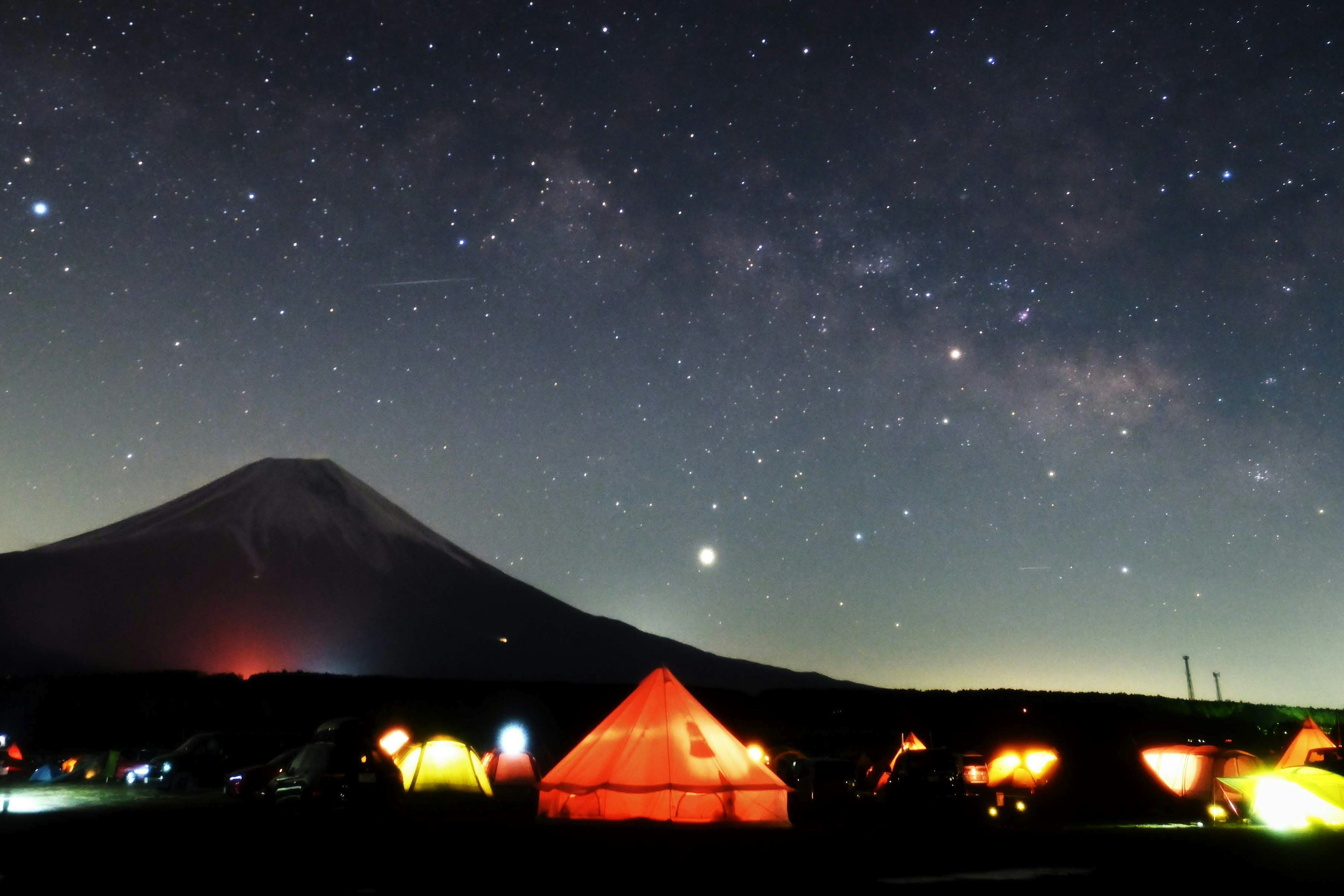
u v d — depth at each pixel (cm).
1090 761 2044
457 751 2233
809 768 2517
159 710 5778
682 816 1789
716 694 7231
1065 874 1162
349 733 3028
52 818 1817
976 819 1953
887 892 1047
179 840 1417
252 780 2552
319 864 1206
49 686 6259
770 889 1060
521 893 1042
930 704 6712
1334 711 6106
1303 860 1271
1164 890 1072
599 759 1866
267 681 6869
